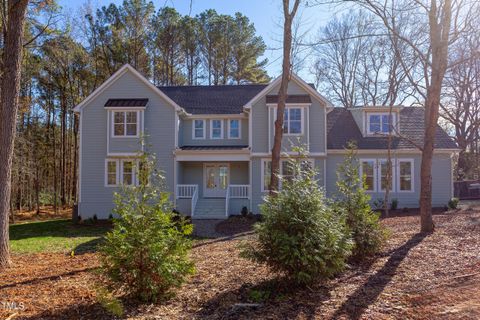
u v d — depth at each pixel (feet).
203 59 114.01
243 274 20.85
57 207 101.19
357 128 68.08
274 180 36.70
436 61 31.42
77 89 99.09
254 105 63.05
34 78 89.35
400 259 22.57
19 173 76.38
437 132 65.26
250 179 62.59
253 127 62.80
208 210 61.31
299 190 17.83
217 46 110.52
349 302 15.62
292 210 17.17
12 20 26.66
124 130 62.13
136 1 96.84
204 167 70.08
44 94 96.17
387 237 24.47
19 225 62.44
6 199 25.93
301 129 61.21
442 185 63.31
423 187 32.27
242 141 69.21
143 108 61.93
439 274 18.90
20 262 28.04
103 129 63.67
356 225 22.61
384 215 54.95
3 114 26.18
